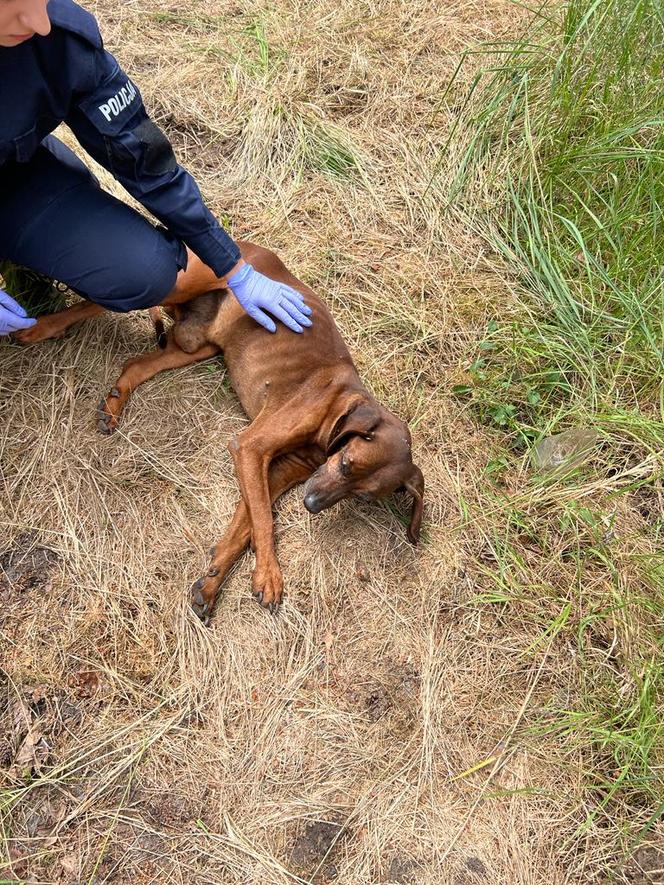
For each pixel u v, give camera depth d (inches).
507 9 89.0
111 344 59.3
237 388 58.6
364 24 86.0
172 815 44.9
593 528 57.9
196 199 49.9
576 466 60.6
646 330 65.0
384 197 74.4
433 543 56.4
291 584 53.2
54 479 53.3
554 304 67.9
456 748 49.4
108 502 53.5
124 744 46.3
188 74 78.3
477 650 52.9
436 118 79.7
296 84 79.3
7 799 43.5
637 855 47.3
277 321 56.9
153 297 53.1
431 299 69.0
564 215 73.5
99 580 50.9
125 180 48.2
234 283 54.1
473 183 75.2
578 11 76.4
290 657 50.8
